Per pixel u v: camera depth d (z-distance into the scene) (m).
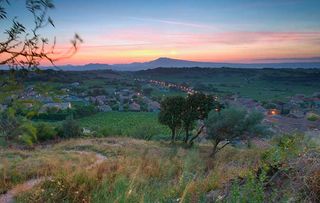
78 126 53.62
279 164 4.01
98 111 150.75
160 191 4.57
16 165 13.23
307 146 4.35
